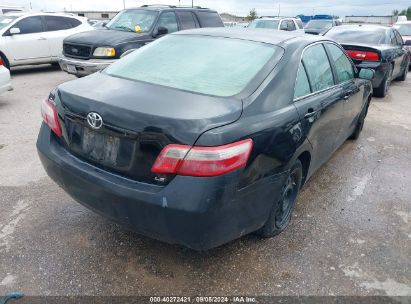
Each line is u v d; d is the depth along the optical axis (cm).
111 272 271
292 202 330
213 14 984
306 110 303
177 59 312
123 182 237
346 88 418
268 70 284
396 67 958
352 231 335
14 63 1020
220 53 310
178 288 260
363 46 807
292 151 280
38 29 1052
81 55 816
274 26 1484
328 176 445
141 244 302
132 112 232
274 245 309
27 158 457
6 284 257
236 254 296
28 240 302
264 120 253
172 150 219
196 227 223
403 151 539
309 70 332
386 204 386
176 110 232
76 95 262
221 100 252
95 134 250
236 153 226
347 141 571
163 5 966
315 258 296
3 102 731
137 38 822
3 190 377
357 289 267
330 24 1823
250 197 247
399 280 278
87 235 311
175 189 220
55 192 376
